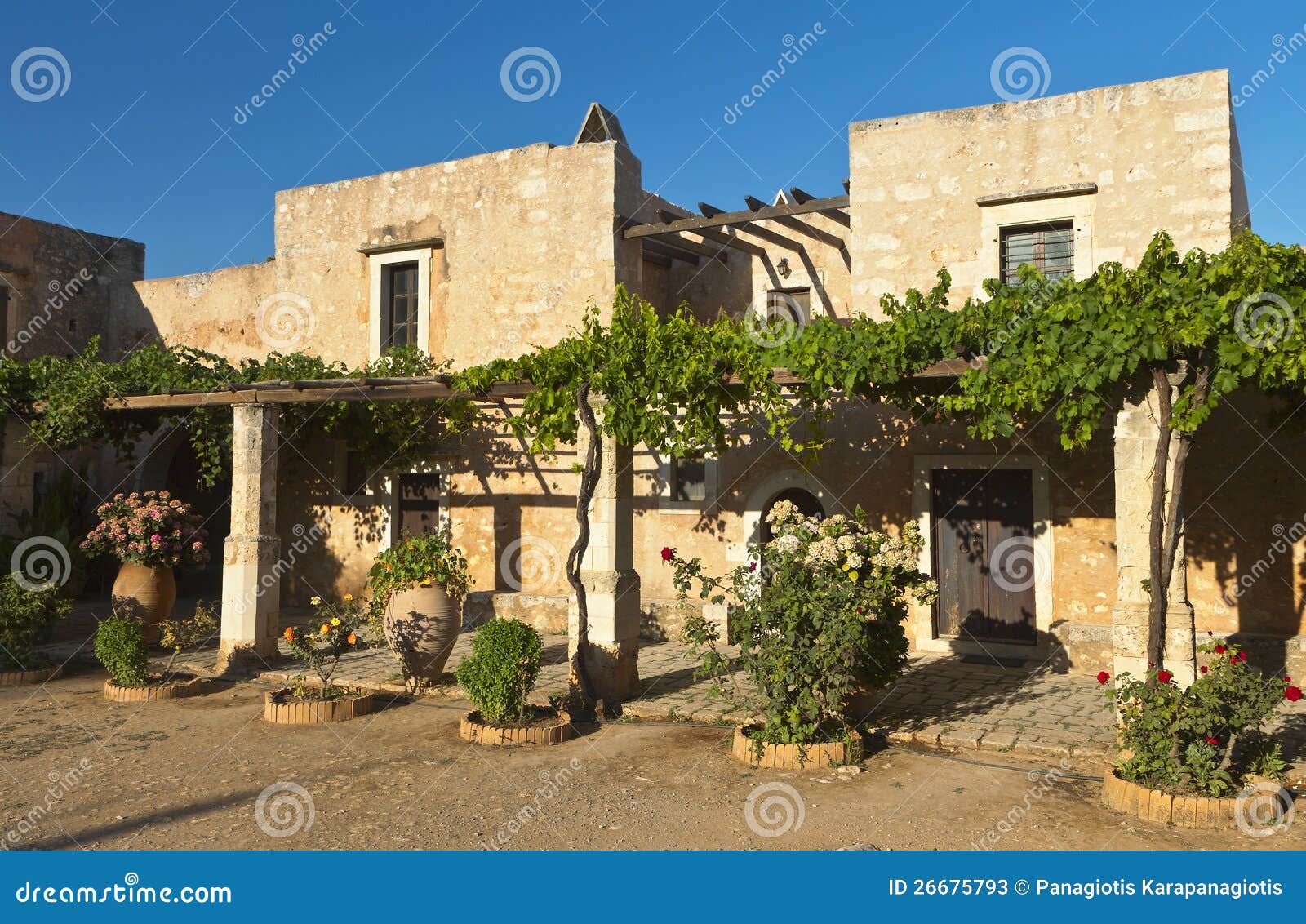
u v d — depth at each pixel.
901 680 10.13
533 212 13.72
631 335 9.17
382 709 9.23
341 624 9.27
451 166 14.36
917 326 7.98
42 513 13.21
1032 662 11.05
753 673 7.45
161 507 12.52
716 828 6.00
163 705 9.36
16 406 12.65
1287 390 8.07
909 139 11.54
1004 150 11.08
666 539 13.02
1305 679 9.35
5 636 10.36
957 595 11.78
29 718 8.85
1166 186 10.27
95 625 13.75
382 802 6.52
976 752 7.62
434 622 9.77
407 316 14.84
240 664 10.75
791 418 8.76
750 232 13.98
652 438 9.01
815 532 7.77
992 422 7.71
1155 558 6.84
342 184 15.23
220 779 7.03
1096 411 7.29
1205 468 10.32
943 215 11.34
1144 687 6.43
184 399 11.56
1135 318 6.95
